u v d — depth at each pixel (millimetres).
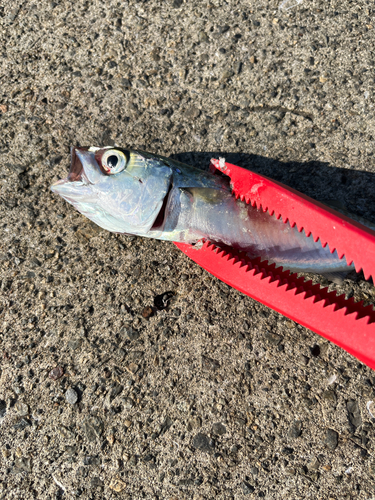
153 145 209
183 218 184
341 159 203
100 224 188
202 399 182
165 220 184
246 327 187
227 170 181
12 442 182
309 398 181
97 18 223
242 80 213
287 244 183
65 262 197
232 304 189
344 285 193
